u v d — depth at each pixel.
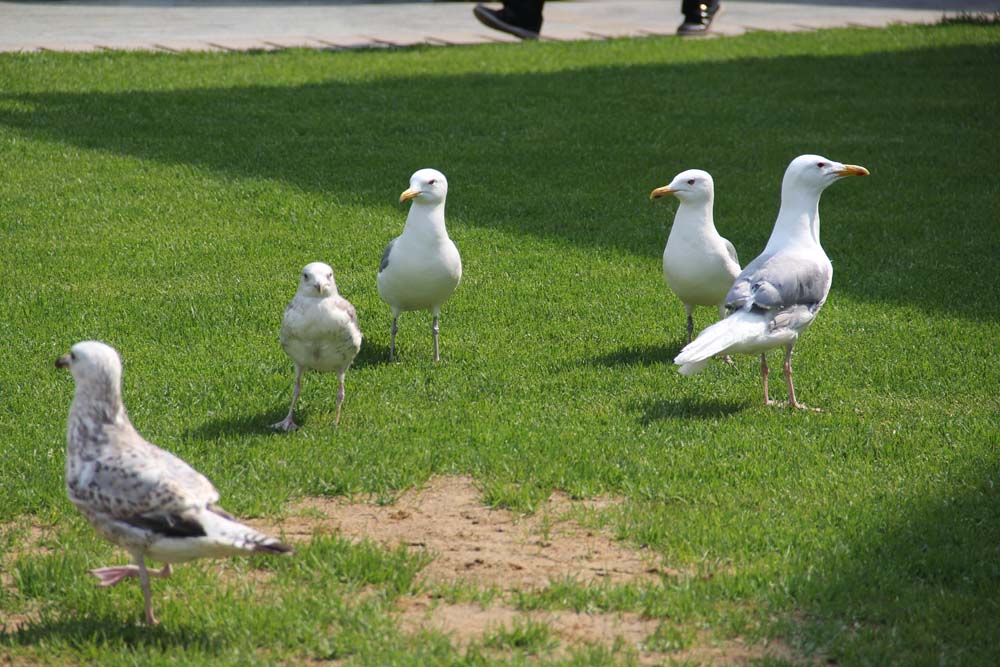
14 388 9.12
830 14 33.44
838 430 8.66
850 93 22.53
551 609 6.24
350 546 6.82
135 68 22.92
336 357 8.34
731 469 7.96
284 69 23.30
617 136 19.00
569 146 18.31
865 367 9.97
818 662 5.77
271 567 6.70
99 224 13.78
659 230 14.26
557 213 14.88
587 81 23.03
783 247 9.18
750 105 21.41
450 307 11.51
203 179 15.80
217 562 6.74
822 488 7.66
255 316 11.02
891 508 7.34
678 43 27.61
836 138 19.08
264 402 9.09
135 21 29.73
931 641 5.86
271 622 6.00
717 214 14.99
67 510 7.26
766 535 6.98
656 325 11.08
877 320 11.16
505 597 6.39
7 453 7.93
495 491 7.57
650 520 7.20
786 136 19.20
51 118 18.66
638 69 24.33
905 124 20.09
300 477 7.75
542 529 7.19
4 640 5.86
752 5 35.16
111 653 5.72
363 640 5.86
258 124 18.92
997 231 14.16
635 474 7.89
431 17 31.67
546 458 8.08
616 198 15.61
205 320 10.86
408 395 9.34
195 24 29.55
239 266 12.49
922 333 10.78
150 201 14.76
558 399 9.27
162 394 9.14
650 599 6.25
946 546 6.82
